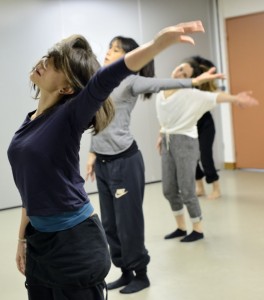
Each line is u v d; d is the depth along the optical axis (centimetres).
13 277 335
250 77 662
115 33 614
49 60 132
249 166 688
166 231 419
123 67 113
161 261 344
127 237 279
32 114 145
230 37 675
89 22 595
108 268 142
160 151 393
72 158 131
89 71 132
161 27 648
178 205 393
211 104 357
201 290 289
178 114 365
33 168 129
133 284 294
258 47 648
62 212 133
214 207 486
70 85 132
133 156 277
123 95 266
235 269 319
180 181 376
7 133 551
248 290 284
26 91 559
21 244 154
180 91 362
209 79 243
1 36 539
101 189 288
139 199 280
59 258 135
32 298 146
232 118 692
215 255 348
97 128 136
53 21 571
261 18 639
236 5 661
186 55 668
